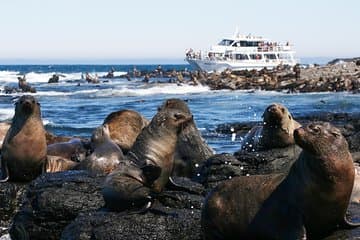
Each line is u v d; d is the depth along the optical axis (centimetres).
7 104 4188
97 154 1227
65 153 1441
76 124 2848
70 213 939
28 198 1000
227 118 3167
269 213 669
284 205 659
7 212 1159
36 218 959
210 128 2684
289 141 1173
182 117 923
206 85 6162
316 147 625
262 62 9094
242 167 1123
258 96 4756
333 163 623
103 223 836
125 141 1462
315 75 6053
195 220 839
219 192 716
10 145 1213
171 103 1289
